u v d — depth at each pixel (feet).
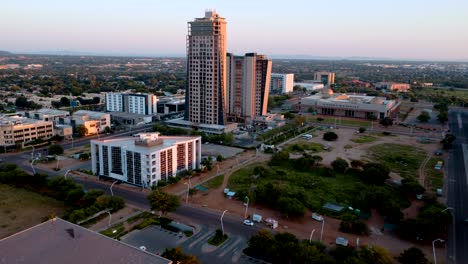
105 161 600.80
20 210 464.24
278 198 485.56
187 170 612.29
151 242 391.45
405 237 415.44
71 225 320.09
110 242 290.56
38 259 265.54
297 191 517.55
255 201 510.17
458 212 484.33
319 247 366.22
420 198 526.98
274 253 347.56
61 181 522.47
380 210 474.49
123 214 460.96
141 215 458.91
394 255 374.02
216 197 526.98
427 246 395.96
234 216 464.24
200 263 352.49
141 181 563.07
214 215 466.29
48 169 645.10
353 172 640.99
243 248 384.68
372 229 435.12
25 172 570.05
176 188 560.20
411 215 472.85
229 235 412.98
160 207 441.27
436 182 598.75
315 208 486.38
